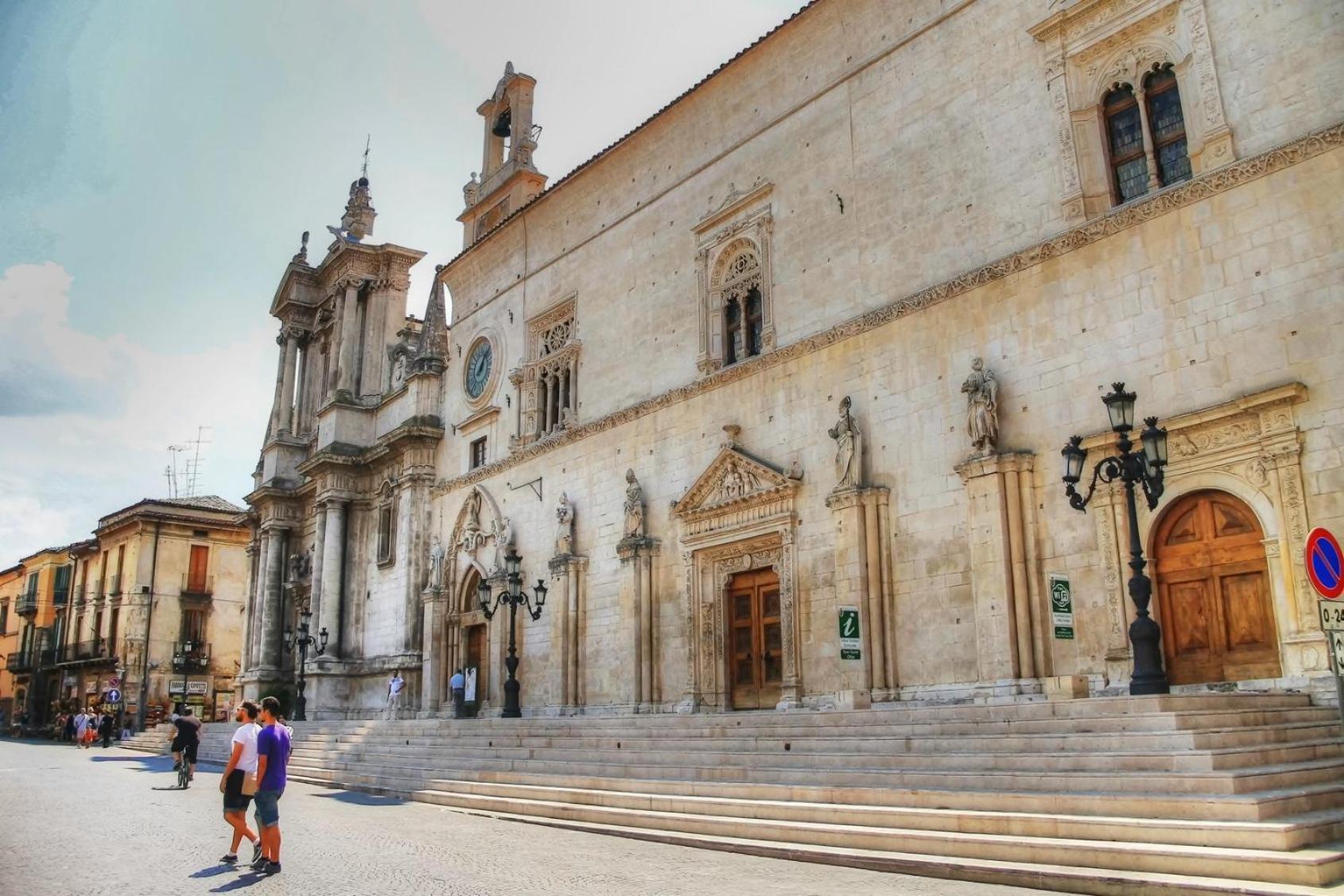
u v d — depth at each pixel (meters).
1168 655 20.52
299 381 61.66
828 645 27.00
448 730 30.69
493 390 43.50
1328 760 15.26
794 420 29.03
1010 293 24.23
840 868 13.91
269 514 58.94
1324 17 19.89
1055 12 24.23
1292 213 19.69
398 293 56.81
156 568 73.50
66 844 17.38
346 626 50.69
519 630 38.69
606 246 38.03
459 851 16.03
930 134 26.89
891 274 27.25
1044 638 22.38
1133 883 11.58
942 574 24.50
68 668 78.19
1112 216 22.38
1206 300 20.72
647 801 18.89
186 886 13.07
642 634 32.62
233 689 66.81
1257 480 19.47
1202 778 13.28
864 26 29.22
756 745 20.22
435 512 46.44
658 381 34.50
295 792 28.16
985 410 23.70
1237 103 20.91
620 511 34.72
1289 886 10.91
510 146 47.75
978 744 16.77
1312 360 19.05
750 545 30.08
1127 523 21.28
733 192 32.56
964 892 11.99
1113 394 18.17
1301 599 18.53
